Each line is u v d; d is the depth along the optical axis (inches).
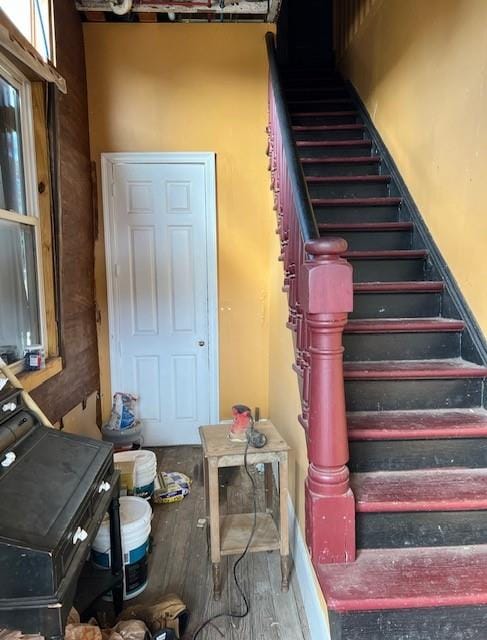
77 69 123.6
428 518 59.0
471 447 66.8
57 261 100.4
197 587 82.9
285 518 81.8
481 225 76.5
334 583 52.8
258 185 140.3
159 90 135.9
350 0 162.2
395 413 72.3
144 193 138.6
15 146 89.7
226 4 125.8
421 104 100.3
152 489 108.0
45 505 51.8
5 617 44.0
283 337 110.3
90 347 132.1
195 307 143.3
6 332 84.4
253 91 137.6
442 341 81.4
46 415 95.0
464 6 81.2
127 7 121.1
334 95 158.9
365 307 89.3
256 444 82.3
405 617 51.9
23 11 93.7
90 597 69.4
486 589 51.6
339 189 118.5
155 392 145.2
